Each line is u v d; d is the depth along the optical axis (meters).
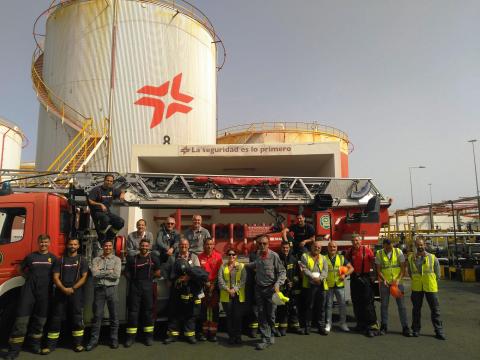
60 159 18.83
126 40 19.58
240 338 6.09
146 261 6.07
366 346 5.95
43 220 6.07
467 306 9.48
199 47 21.73
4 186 6.77
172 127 19.78
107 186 6.84
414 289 6.60
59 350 5.75
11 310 5.93
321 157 16.59
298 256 7.39
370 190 9.31
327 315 6.80
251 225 10.12
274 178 8.95
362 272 6.96
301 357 5.41
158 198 8.45
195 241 6.99
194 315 6.11
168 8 20.61
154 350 5.76
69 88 19.38
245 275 6.20
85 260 5.89
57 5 20.72
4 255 5.90
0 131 28.38
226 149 16.25
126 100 19.14
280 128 25.97
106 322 6.14
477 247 18.86
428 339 6.36
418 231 23.38
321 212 8.75
